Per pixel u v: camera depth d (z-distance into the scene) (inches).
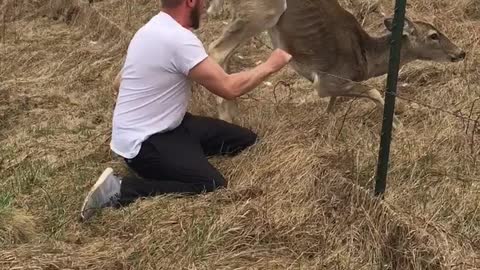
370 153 139.0
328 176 129.0
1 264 111.6
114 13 240.4
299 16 155.6
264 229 119.6
